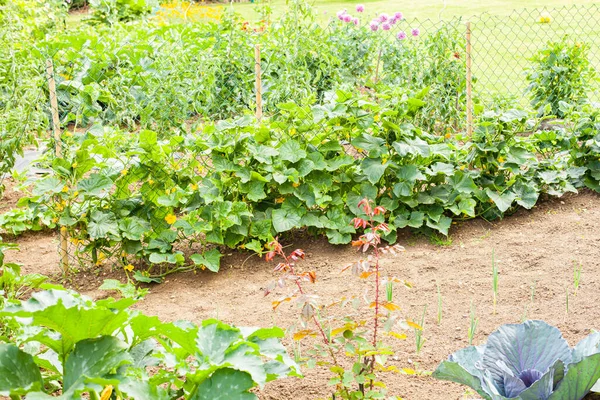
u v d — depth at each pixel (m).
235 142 5.36
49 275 5.34
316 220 5.50
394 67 8.91
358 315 4.46
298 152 5.43
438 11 18.55
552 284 4.77
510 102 7.91
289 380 3.79
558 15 16.83
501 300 4.61
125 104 7.00
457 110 7.88
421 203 5.68
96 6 13.66
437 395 3.63
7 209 6.59
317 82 8.56
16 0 10.80
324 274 5.11
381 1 20.98
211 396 2.78
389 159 5.64
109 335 2.88
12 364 2.75
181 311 4.70
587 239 5.43
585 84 8.48
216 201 5.21
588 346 3.31
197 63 7.98
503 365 3.19
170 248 5.22
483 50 13.18
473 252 5.35
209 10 13.48
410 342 4.15
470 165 6.07
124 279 5.23
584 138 6.37
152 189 5.26
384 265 5.19
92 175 5.10
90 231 5.01
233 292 4.94
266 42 9.15
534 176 6.12
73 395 2.56
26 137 6.22
